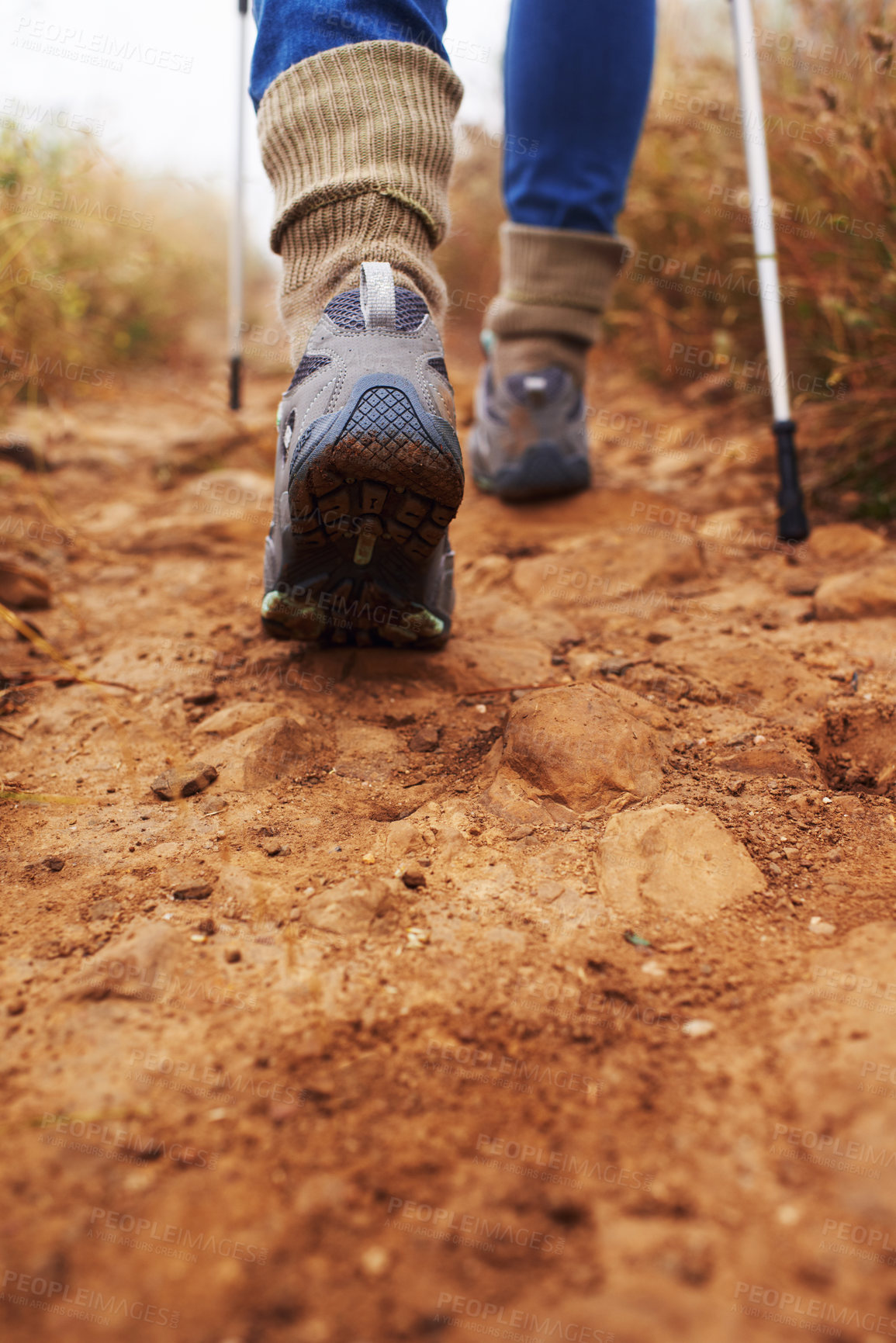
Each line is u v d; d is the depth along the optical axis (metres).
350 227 1.32
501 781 1.26
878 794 1.28
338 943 0.97
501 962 0.95
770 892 1.05
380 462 1.17
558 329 2.19
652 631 1.76
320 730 1.42
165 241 4.11
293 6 1.34
